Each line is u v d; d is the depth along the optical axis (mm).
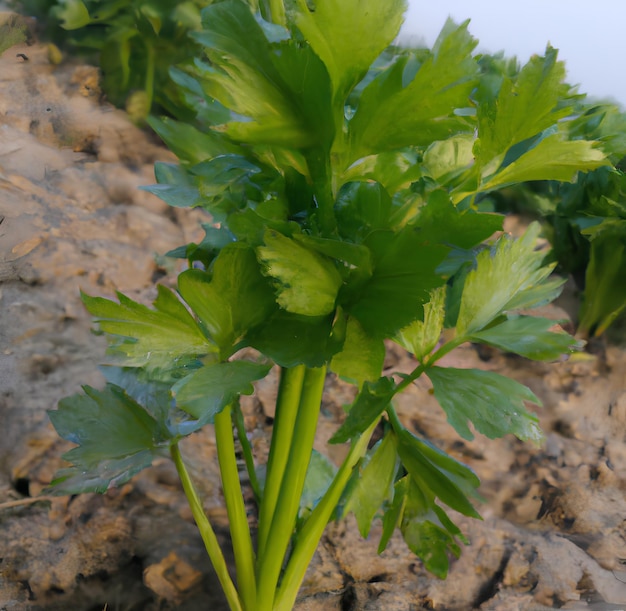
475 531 579
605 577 562
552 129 413
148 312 344
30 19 948
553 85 334
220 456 431
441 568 444
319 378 411
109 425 417
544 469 636
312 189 371
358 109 339
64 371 612
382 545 444
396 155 375
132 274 697
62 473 406
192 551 523
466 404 386
